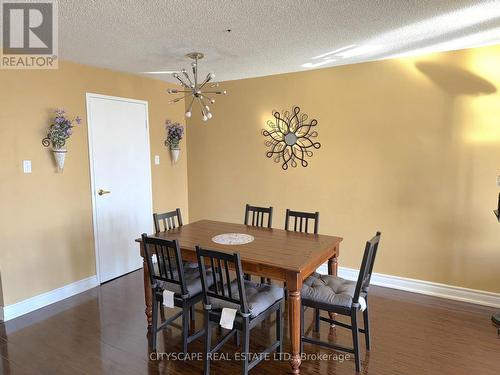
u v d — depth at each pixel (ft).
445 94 10.76
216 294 7.50
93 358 8.23
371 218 12.38
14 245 10.27
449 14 7.69
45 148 10.89
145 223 14.60
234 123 15.10
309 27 8.46
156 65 12.15
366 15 7.73
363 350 8.38
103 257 12.91
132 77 13.66
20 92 10.23
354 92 12.25
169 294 8.31
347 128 12.51
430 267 11.48
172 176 15.92
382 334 9.09
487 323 9.58
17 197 10.28
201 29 8.52
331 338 8.98
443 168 11.01
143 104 14.20
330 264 9.37
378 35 9.11
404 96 11.40
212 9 7.31
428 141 11.16
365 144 12.23
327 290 8.00
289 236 9.69
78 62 11.62
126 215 13.73
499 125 10.10
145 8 7.21
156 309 8.65
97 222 12.60
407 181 11.62
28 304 10.62
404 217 11.78
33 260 10.73
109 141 12.90
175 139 15.37
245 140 14.89
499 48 9.92
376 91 11.85
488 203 10.45
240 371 7.74
